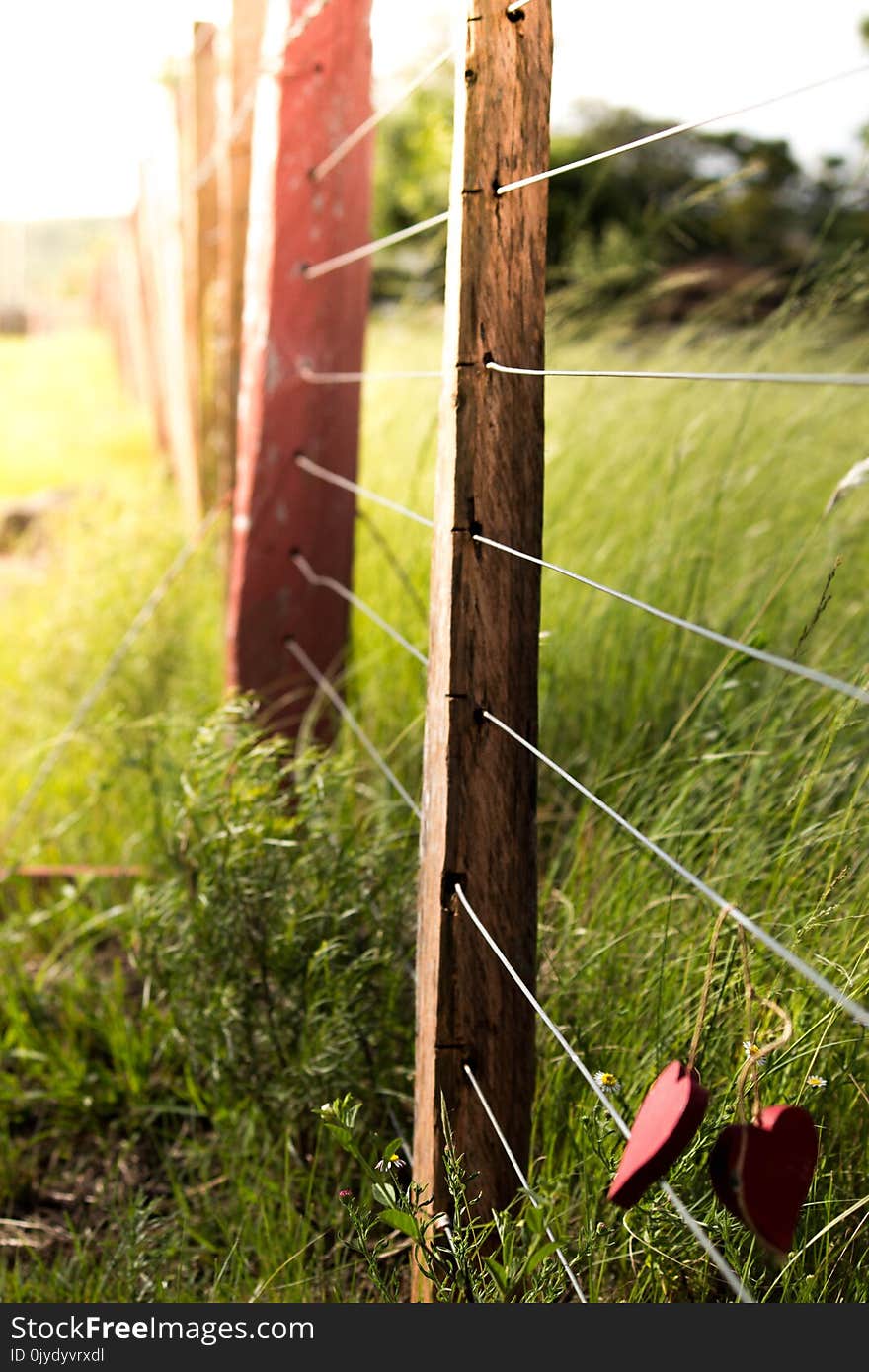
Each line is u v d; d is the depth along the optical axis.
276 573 2.90
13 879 3.19
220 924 2.18
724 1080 1.57
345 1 2.72
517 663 1.55
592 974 1.96
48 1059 2.52
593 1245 1.54
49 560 6.26
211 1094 2.34
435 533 1.60
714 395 3.57
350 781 2.42
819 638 2.69
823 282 3.31
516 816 1.56
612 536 3.29
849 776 1.96
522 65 1.50
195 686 3.90
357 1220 1.54
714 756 1.96
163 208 7.11
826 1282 1.46
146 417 10.95
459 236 1.51
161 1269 1.90
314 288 2.80
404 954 2.14
